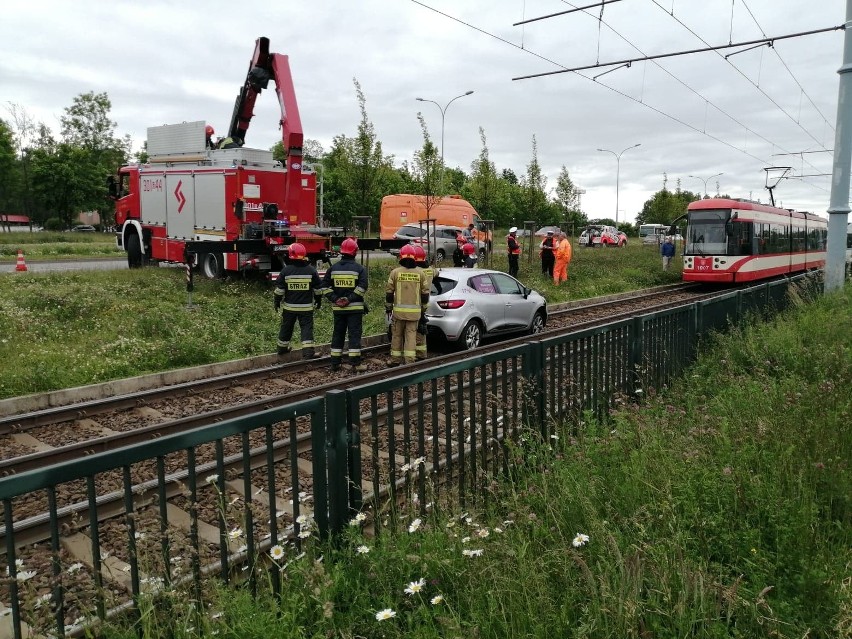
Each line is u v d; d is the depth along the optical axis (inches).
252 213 697.0
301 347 484.7
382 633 122.9
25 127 2448.3
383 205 1305.4
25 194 2581.2
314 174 735.1
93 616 122.7
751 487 164.9
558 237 936.3
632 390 281.7
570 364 251.8
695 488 166.1
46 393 340.2
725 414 239.0
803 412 223.3
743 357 344.8
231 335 483.8
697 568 129.1
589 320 653.3
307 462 251.1
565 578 129.7
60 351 410.6
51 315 506.3
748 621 121.3
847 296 539.8
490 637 118.0
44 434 288.5
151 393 334.6
